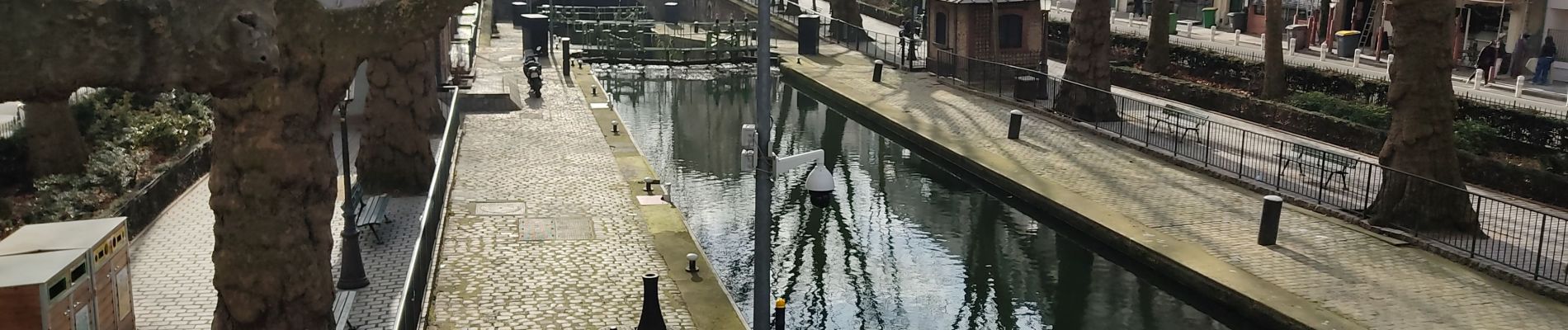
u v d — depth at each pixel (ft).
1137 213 71.15
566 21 164.66
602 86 136.56
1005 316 59.88
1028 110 108.47
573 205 72.54
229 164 41.65
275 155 41.32
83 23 25.70
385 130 74.08
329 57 41.29
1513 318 53.06
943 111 109.40
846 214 78.33
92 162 66.28
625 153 89.20
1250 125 100.22
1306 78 106.63
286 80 40.96
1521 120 83.20
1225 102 105.70
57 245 43.78
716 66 149.59
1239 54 121.29
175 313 52.26
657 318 49.32
